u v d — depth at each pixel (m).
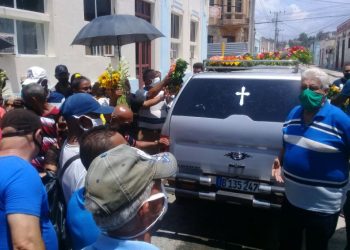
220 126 3.68
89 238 1.77
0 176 1.61
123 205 1.19
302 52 6.57
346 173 2.70
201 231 4.07
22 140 1.80
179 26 14.61
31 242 1.55
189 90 3.96
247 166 3.62
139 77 11.35
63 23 7.39
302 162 2.68
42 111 3.20
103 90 5.03
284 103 3.62
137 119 5.05
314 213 2.70
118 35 5.25
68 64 7.62
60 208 2.12
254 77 3.84
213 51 20.94
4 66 6.05
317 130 2.63
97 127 2.07
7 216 1.56
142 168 1.25
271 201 3.55
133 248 1.23
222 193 3.69
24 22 6.67
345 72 7.15
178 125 3.87
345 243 3.85
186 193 3.82
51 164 2.85
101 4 8.80
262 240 3.87
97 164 1.26
